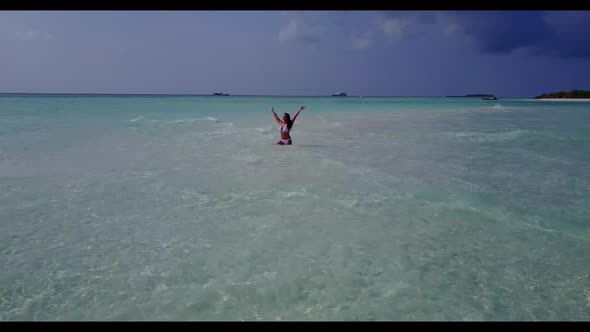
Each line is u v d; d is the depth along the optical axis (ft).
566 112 124.47
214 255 13.79
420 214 18.45
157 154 33.99
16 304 10.66
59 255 13.66
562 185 24.25
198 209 18.89
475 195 21.84
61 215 17.78
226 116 85.92
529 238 15.66
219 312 10.46
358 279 12.26
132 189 22.35
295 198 20.90
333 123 72.43
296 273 12.58
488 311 10.64
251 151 36.55
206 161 31.17
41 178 24.56
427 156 34.63
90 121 63.46
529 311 10.65
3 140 39.73
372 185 23.82
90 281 11.92
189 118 75.15
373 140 45.78
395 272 12.73
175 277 12.23
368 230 16.34
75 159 30.78
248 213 18.34
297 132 54.85
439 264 13.35
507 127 65.46
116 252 13.97
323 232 16.05
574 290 11.75
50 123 58.65
